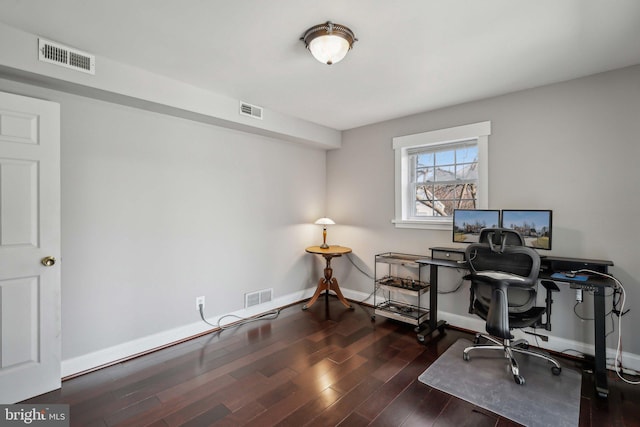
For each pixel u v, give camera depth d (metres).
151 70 2.43
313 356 2.60
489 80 2.61
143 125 2.69
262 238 3.69
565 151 2.62
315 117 3.66
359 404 1.96
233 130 3.37
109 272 2.51
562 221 2.63
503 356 2.59
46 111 2.09
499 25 1.83
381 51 2.13
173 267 2.89
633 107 2.34
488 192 3.01
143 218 2.70
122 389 2.13
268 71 2.45
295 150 4.07
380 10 1.69
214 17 1.76
